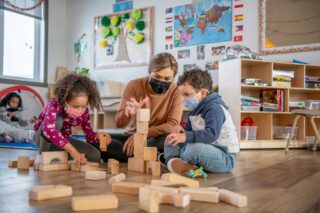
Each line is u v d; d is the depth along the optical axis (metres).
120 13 4.58
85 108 1.57
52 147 1.62
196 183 1.09
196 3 4.04
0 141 3.24
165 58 1.68
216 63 3.91
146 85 1.80
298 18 3.52
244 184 1.20
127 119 1.69
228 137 1.46
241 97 3.36
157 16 4.32
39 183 1.15
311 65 3.38
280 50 3.60
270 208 0.86
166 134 1.76
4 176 1.29
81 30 4.92
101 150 1.74
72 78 1.51
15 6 4.21
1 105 3.85
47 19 4.69
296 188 1.13
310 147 3.18
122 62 4.57
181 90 1.49
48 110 1.50
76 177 1.27
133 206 0.85
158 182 1.00
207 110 1.40
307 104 3.51
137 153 1.47
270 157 2.36
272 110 3.44
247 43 3.76
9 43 4.24
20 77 4.34
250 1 3.73
